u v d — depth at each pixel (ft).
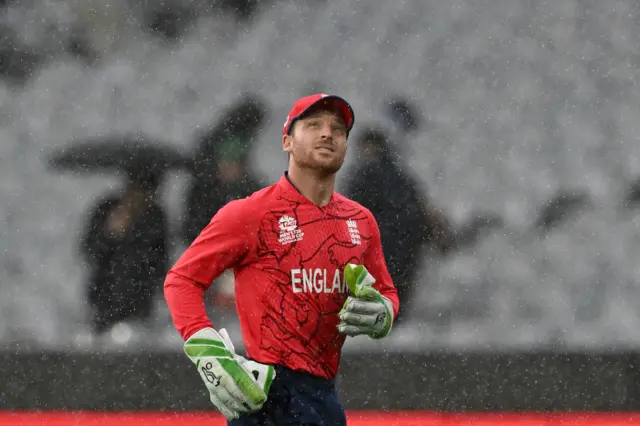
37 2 113.39
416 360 73.87
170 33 112.68
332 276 35.50
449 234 89.66
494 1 109.50
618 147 101.60
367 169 83.61
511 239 93.30
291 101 107.86
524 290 87.61
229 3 113.09
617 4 108.37
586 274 91.66
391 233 83.66
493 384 69.62
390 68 108.99
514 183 98.78
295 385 34.81
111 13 113.70
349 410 65.67
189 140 97.60
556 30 109.60
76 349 76.84
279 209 35.22
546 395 66.85
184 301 34.22
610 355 75.66
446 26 110.52
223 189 89.61
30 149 103.81
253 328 35.09
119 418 63.00
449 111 105.70
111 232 84.12
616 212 97.19
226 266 34.86
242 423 35.06
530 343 79.20
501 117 103.55
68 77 110.83
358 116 105.70
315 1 112.47
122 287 82.89
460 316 83.51
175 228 85.97
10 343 76.89
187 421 62.64
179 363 73.92
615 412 65.21
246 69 110.52
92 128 104.12
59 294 85.76
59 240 93.97
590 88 106.42
